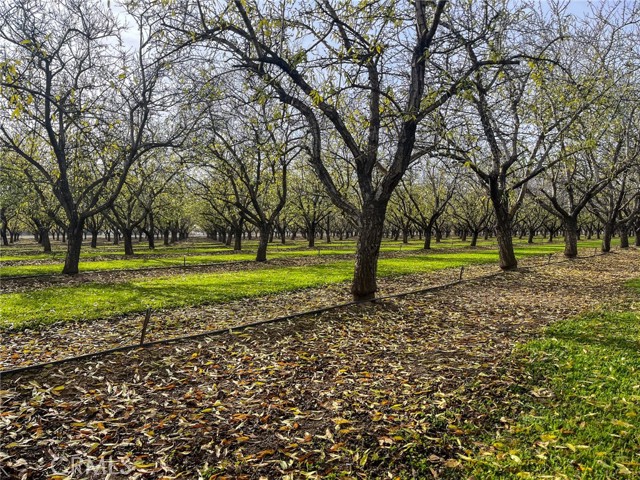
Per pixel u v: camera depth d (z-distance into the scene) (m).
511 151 19.91
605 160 23.58
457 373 6.20
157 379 5.94
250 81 10.58
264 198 30.97
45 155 23.31
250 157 24.28
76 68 17.45
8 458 3.97
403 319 9.70
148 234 38.56
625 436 4.30
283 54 10.02
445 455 4.11
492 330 8.77
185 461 4.03
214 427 4.66
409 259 25.81
